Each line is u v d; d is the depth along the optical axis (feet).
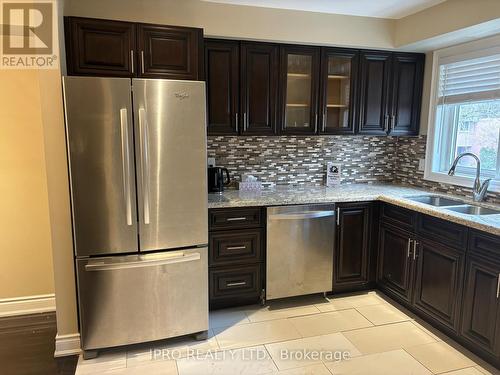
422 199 10.39
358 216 10.38
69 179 7.36
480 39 9.48
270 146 11.50
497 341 7.12
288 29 9.83
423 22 9.75
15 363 7.72
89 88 6.98
